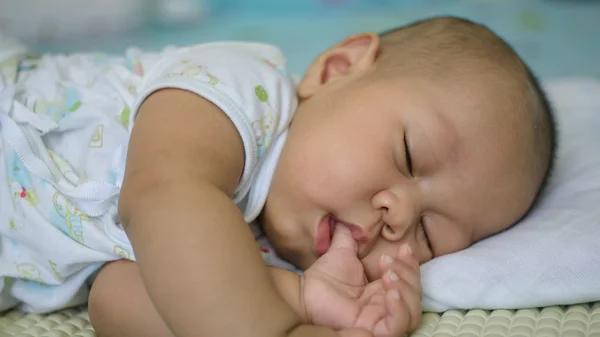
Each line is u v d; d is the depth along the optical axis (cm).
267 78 101
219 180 86
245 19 282
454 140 98
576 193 111
